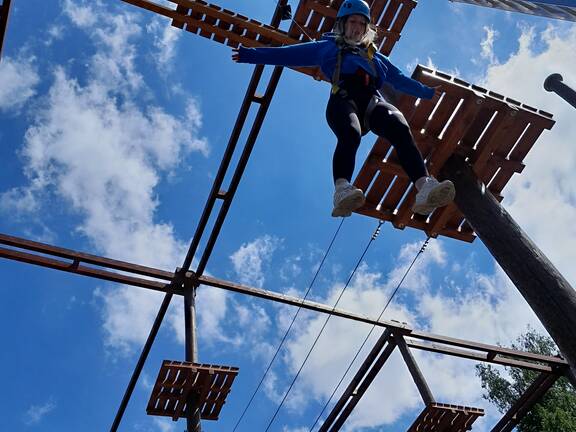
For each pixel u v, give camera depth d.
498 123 6.49
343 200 3.79
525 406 14.26
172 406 10.56
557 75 9.94
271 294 11.98
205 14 8.34
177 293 11.36
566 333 5.09
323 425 13.49
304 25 8.52
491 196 6.30
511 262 5.70
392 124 4.18
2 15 7.73
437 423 12.30
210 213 10.76
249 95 9.55
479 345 13.65
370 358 13.29
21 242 10.82
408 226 7.15
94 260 11.13
